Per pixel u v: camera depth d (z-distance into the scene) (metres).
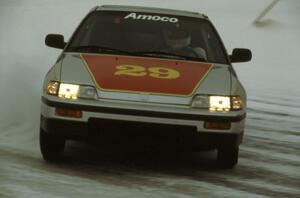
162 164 16.11
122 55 16.25
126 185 13.61
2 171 14.16
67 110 14.27
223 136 14.39
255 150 18.52
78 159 15.99
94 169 15.02
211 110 14.36
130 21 17.83
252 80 32.59
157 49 16.84
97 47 16.66
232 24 48.97
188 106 14.23
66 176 14.09
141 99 14.11
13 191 12.51
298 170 16.28
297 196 13.66
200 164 16.45
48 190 12.74
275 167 16.48
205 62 16.42
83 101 14.18
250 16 52.12
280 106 26.41
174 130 14.13
